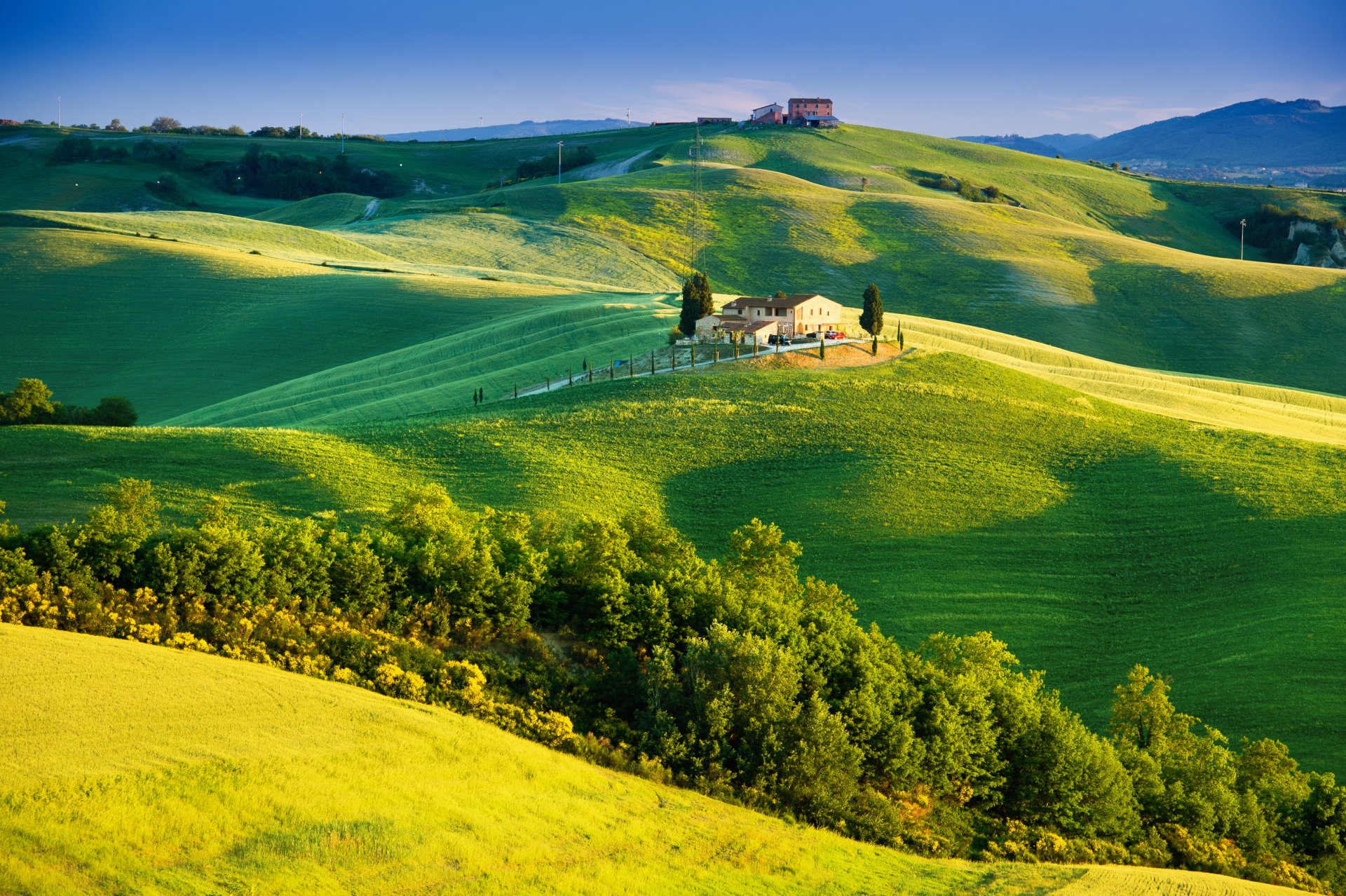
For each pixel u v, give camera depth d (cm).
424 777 4188
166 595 5394
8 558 5225
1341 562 8606
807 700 5275
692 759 4978
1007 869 4731
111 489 8675
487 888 3559
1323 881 5497
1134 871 4938
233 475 9369
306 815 3738
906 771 5272
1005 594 8500
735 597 6231
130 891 3167
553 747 4869
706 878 3975
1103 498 10050
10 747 3750
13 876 3117
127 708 4194
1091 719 6975
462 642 5750
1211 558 8900
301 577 5728
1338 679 7119
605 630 5888
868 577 8694
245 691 4566
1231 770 5878
